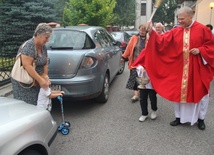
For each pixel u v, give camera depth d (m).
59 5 12.66
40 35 3.11
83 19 10.88
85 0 11.09
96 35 5.36
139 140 3.79
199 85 3.96
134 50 5.28
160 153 3.44
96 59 4.68
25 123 2.29
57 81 4.39
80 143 3.70
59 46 4.77
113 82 7.23
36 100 3.41
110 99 5.70
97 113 4.86
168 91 4.11
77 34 4.98
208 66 3.97
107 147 3.59
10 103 2.71
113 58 6.02
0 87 6.36
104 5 10.98
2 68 6.80
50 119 2.71
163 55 4.11
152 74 4.17
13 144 2.07
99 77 4.77
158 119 4.59
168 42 4.01
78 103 5.40
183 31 3.95
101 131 4.09
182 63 4.00
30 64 3.16
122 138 3.86
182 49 3.95
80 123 4.39
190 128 4.21
